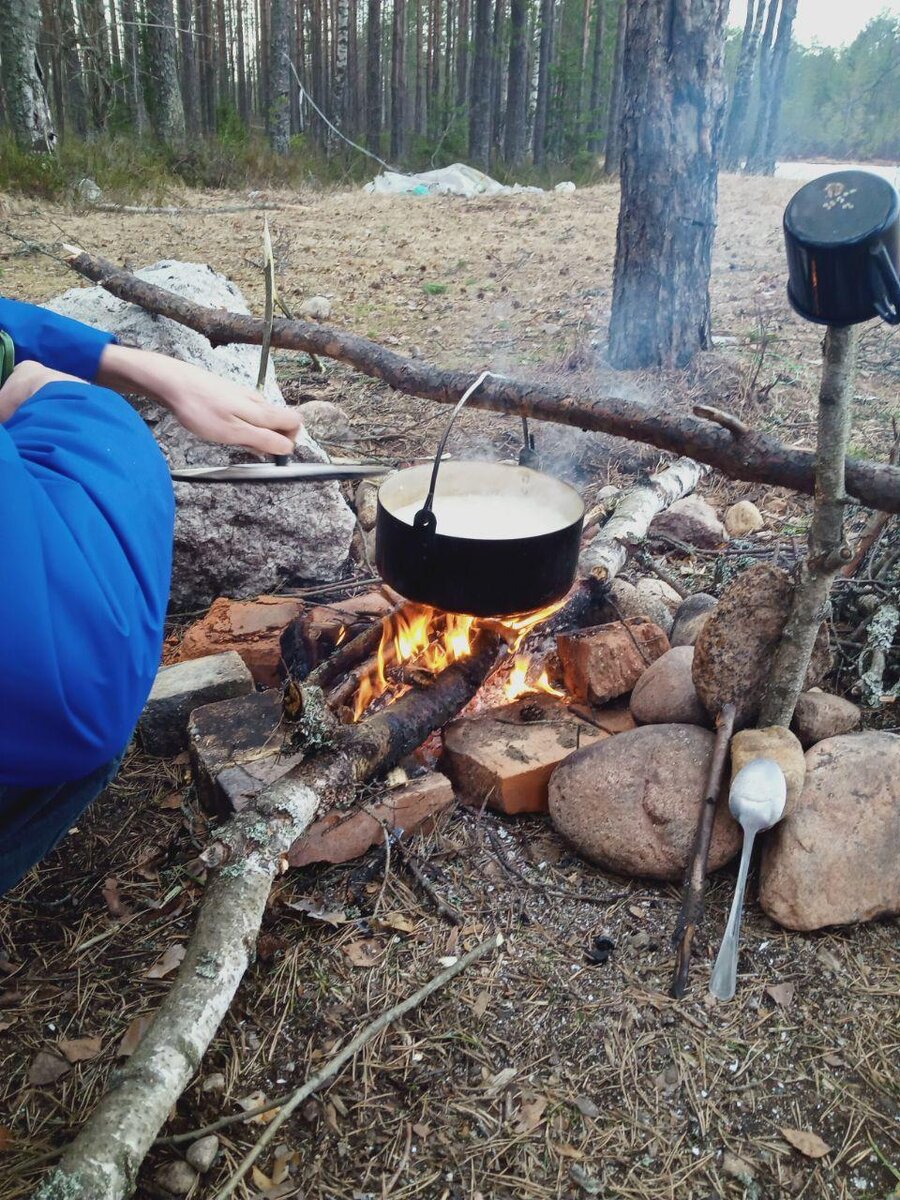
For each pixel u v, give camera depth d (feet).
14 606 2.81
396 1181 4.66
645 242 15.08
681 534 10.92
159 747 7.80
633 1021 5.45
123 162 41.60
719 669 6.64
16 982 5.73
